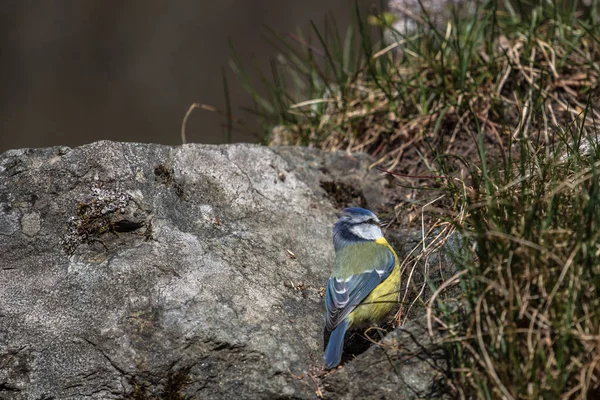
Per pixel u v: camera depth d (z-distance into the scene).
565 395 6.11
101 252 7.94
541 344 6.21
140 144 8.70
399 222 9.58
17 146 21.19
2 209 8.04
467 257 7.03
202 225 8.45
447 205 9.06
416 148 10.70
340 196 9.82
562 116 10.26
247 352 7.18
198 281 7.64
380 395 6.79
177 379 7.12
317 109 11.91
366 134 11.21
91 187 8.17
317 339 7.52
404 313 8.07
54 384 7.12
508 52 10.94
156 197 8.40
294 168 9.77
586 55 10.85
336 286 7.75
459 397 6.57
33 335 7.30
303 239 8.73
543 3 11.78
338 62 12.41
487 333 6.46
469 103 10.59
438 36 11.11
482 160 7.73
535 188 7.52
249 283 7.82
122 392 7.12
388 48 11.72
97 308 7.44
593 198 6.58
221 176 8.89
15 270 7.73
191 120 21.47
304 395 6.98
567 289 6.43
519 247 6.65
